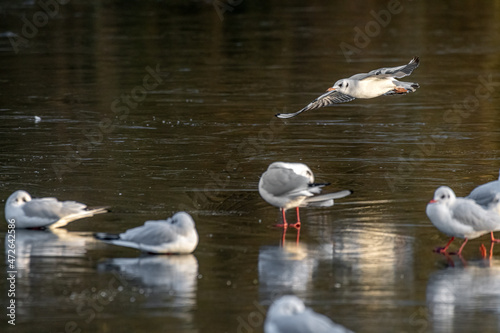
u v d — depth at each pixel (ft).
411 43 113.91
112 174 54.13
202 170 55.47
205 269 37.42
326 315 32.14
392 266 37.73
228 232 42.70
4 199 47.83
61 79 89.97
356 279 36.06
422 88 85.51
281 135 66.13
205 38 117.39
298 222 44.04
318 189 42.55
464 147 61.77
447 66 97.30
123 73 93.40
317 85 86.02
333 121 71.41
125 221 44.24
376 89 45.14
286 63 99.19
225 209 46.73
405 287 35.12
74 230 43.06
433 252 39.73
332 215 45.62
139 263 38.22
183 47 110.42
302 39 116.26
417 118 72.28
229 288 35.12
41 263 38.06
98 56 104.01
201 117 72.59
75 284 35.58
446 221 38.50
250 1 154.71
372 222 44.27
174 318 32.14
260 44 112.37
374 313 32.40
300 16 138.31
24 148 61.26
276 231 42.86
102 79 89.97
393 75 43.96
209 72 93.86
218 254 39.42
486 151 60.49
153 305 33.35
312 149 61.62
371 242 41.11
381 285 35.37
